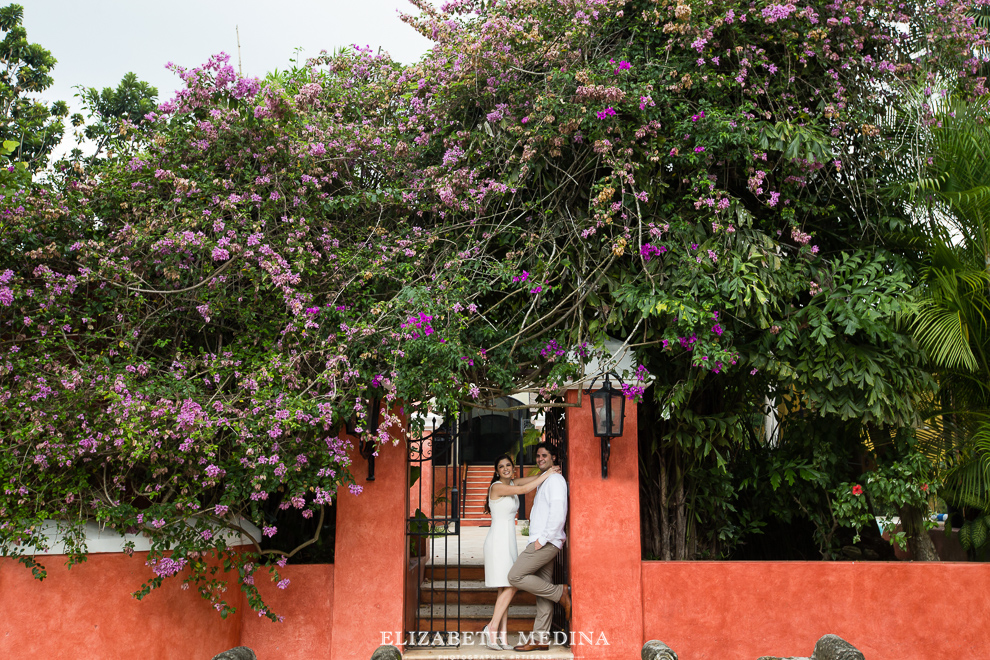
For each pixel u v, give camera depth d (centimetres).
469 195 570
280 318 523
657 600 566
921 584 578
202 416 432
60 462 426
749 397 658
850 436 673
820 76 606
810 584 575
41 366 457
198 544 462
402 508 556
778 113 577
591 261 580
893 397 572
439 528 1021
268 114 523
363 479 558
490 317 596
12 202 475
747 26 588
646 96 540
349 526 554
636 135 544
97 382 445
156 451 441
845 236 637
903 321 595
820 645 357
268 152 529
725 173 577
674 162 572
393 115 634
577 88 538
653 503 646
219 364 483
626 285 557
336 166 575
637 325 547
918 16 618
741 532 671
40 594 446
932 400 656
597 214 539
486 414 1098
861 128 580
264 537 612
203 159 538
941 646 569
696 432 610
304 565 556
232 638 530
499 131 591
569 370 545
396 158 594
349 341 502
